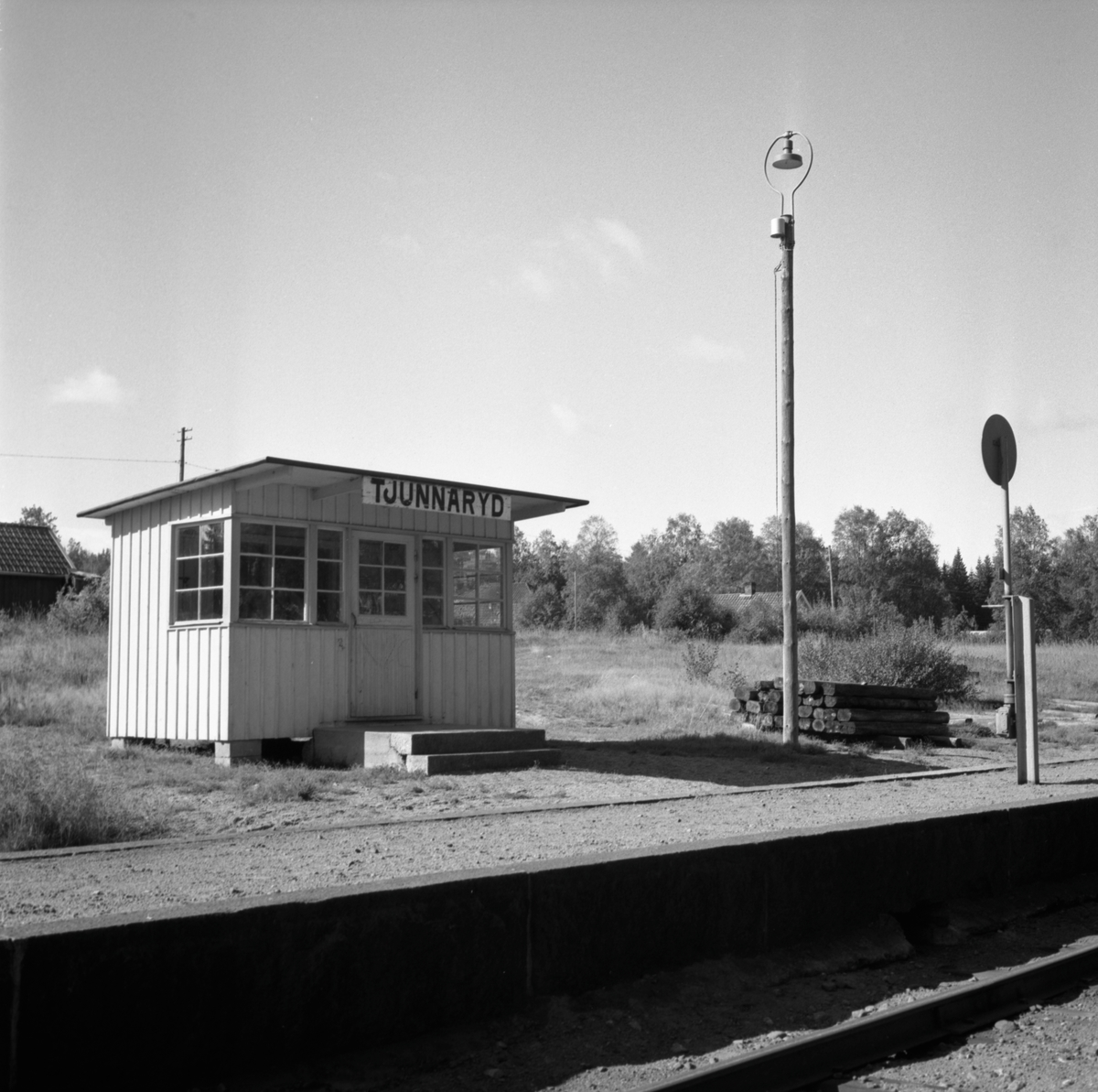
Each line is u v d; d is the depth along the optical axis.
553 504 17.58
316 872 7.33
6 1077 4.18
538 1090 4.94
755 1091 5.00
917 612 123.00
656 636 58.06
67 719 19.48
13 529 52.91
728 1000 6.31
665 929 6.42
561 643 53.06
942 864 8.12
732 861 6.78
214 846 8.38
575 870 6.04
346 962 5.16
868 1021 5.63
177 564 15.82
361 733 14.32
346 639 15.70
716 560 147.88
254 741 14.68
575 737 19.19
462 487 15.86
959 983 6.78
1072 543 92.88
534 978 5.85
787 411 17.66
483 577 17.44
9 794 9.39
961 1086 5.14
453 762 13.68
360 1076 5.00
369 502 14.77
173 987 4.63
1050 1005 6.40
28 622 40.09
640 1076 5.12
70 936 4.37
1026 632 12.72
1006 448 15.47
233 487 14.84
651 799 11.27
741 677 27.95
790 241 17.78
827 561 133.25
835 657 23.48
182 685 15.36
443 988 5.48
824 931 7.25
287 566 15.33
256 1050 4.87
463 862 7.72
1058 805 9.28
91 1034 4.40
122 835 9.29
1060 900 8.88
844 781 12.80
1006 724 19.83
